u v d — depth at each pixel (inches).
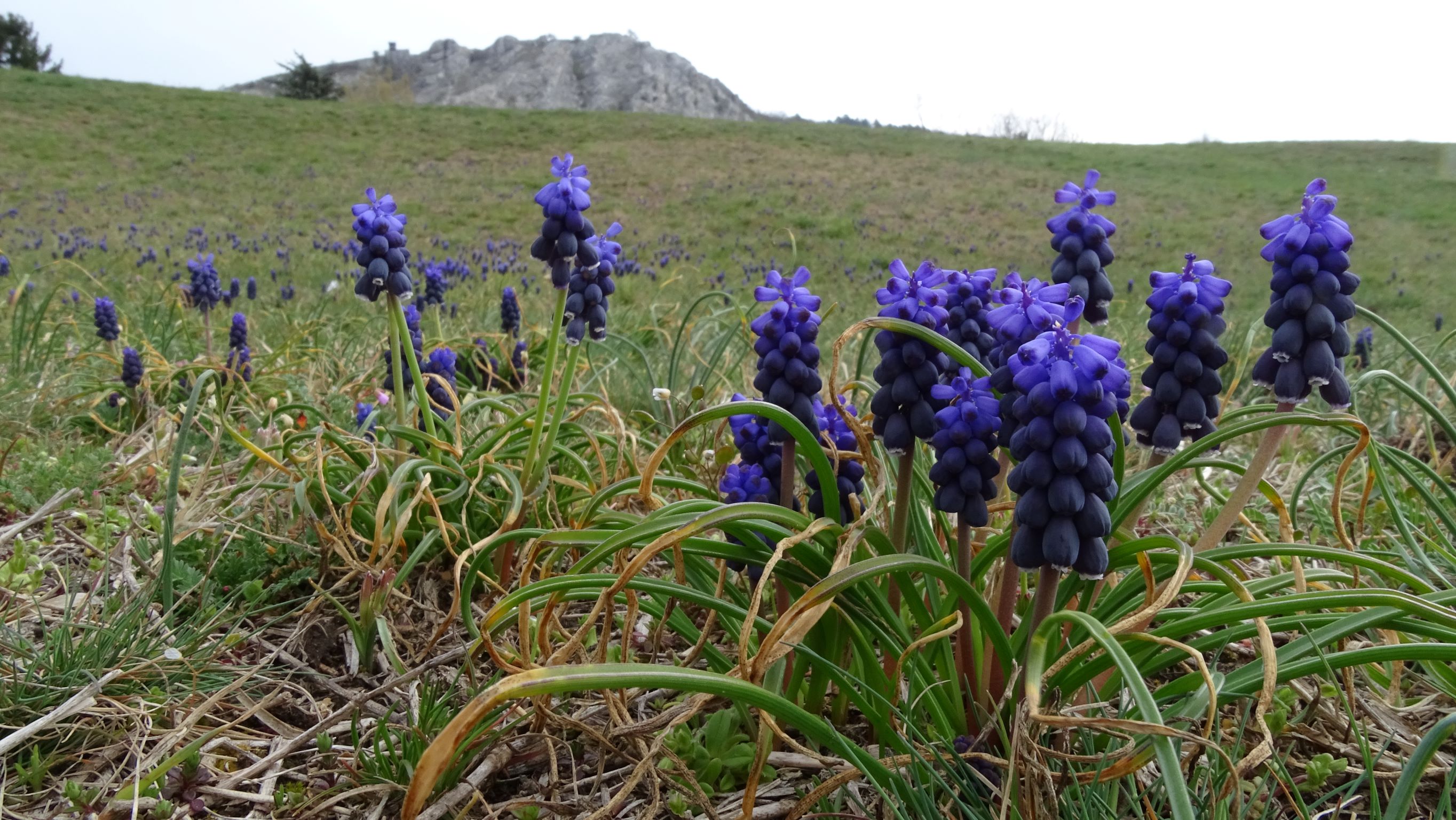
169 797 10.7
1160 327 10.1
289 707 12.5
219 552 14.9
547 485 15.3
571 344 14.2
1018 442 8.4
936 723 10.2
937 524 13.5
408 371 17.5
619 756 11.2
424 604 14.6
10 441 19.6
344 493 15.4
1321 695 11.1
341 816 10.6
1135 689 7.8
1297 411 10.0
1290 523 12.1
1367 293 71.1
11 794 10.6
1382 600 8.9
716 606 10.0
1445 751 11.3
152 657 12.2
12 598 13.7
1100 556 8.4
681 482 12.2
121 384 21.3
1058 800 9.1
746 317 23.5
